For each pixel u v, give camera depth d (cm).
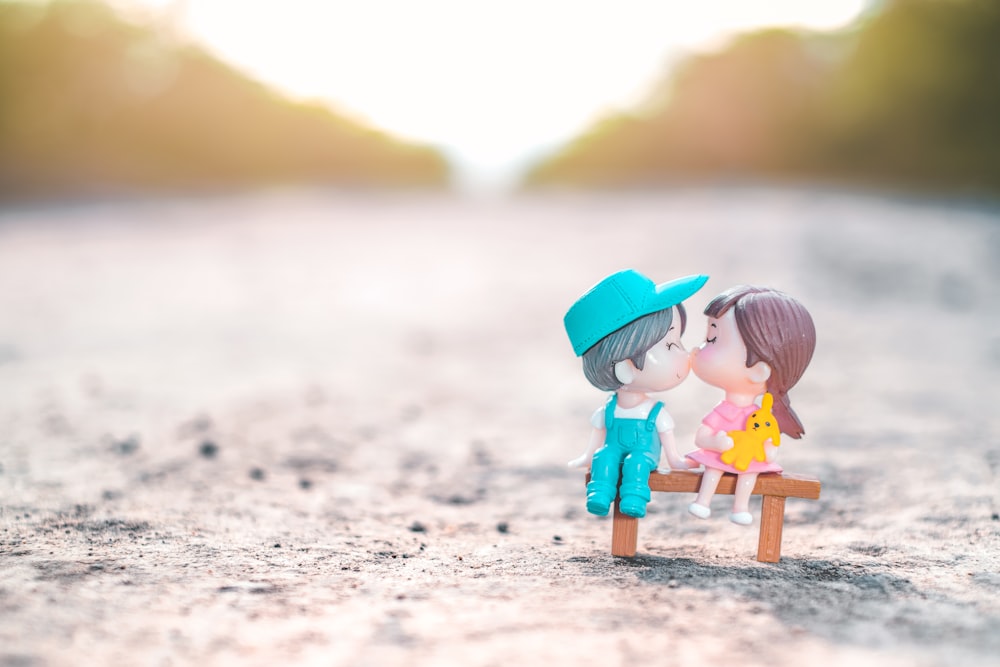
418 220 2133
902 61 2942
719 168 3466
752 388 321
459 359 865
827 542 356
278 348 894
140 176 3083
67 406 629
